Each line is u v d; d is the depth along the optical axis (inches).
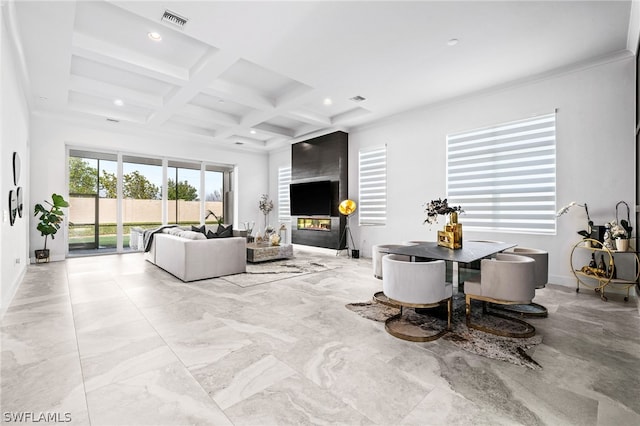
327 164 287.0
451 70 163.8
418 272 100.4
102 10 124.0
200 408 63.2
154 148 291.3
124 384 71.5
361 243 269.7
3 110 116.1
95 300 136.5
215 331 102.7
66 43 134.4
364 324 110.0
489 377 75.5
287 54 146.9
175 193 313.9
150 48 151.7
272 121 284.7
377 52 145.4
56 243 236.5
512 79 175.0
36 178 228.7
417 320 114.0
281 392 68.9
